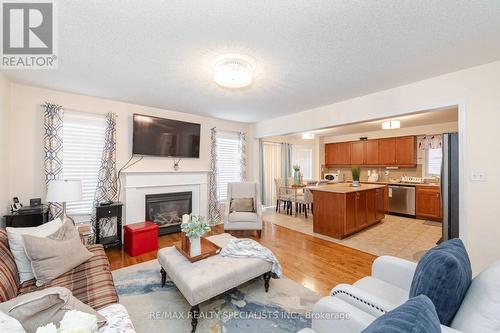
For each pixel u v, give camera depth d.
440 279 0.97
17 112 2.86
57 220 2.19
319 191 4.16
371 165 6.63
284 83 2.80
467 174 2.40
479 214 2.33
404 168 6.27
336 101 3.57
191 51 2.04
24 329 0.90
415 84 2.78
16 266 1.70
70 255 1.90
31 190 2.94
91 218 3.32
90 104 3.38
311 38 1.83
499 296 0.82
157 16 1.56
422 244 3.63
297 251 3.32
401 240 3.82
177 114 4.32
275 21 1.61
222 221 5.04
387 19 1.59
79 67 2.37
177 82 2.78
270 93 3.18
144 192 3.86
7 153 2.71
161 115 4.10
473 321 0.84
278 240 3.82
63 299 1.04
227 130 5.09
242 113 4.41
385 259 1.71
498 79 2.23
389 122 4.88
